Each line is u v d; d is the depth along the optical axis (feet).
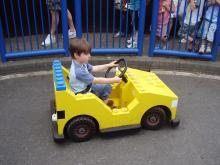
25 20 20.02
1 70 14.75
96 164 8.85
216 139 10.13
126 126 9.99
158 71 15.66
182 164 8.93
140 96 9.70
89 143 9.75
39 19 20.25
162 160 9.07
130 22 19.12
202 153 9.42
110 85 10.72
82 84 9.69
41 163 8.85
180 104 12.37
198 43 16.10
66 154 9.25
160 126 10.47
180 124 10.90
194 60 16.01
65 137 9.89
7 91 13.17
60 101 8.95
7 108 11.78
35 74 14.96
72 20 18.80
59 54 15.83
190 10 15.53
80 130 9.58
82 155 9.21
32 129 10.44
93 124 9.61
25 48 15.96
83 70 9.57
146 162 8.97
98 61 15.67
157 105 10.07
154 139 10.02
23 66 15.01
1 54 14.93
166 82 14.43
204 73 15.61
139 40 15.75
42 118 11.14
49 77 14.65
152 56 16.20
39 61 15.28
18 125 10.67
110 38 18.98
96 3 20.93
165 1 16.17
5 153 9.22
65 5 14.62
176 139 10.06
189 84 14.29
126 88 10.69
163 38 17.19
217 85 14.29
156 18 15.10
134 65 15.87
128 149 9.52
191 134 10.36
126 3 16.94
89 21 21.27
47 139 9.93
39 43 17.79
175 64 15.67
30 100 12.45
